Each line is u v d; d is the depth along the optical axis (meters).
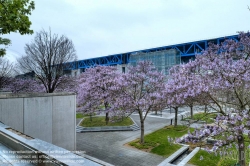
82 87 18.44
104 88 17.02
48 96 9.38
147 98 12.39
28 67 18.38
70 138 10.27
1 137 3.98
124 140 13.18
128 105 12.04
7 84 23.67
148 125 17.84
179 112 25.44
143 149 11.24
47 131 9.23
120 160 9.77
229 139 6.45
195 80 7.74
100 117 20.64
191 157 9.59
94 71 19.70
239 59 7.75
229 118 6.29
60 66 18.25
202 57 8.45
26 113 8.50
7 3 6.77
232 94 7.69
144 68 15.23
